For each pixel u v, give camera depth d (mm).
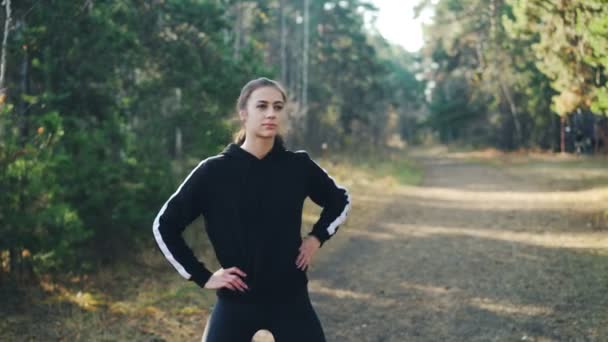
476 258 8750
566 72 11992
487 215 13125
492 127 48875
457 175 25781
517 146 43312
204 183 2746
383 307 6469
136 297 6727
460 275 7766
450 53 44969
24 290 6484
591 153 33781
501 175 24422
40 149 6738
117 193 7664
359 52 43906
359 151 35875
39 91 8297
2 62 7035
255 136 2762
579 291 6625
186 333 5566
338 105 40906
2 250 6234
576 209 12953
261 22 29375
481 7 37625
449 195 17547
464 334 5520
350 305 6578
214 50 12164
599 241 9375
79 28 7930
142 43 10922
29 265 6688
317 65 42094
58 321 5750
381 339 5488
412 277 7770
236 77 11766
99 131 7883
